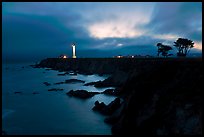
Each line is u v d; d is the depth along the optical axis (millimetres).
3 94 83375
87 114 55906
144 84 44469
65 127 46969
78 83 108688
